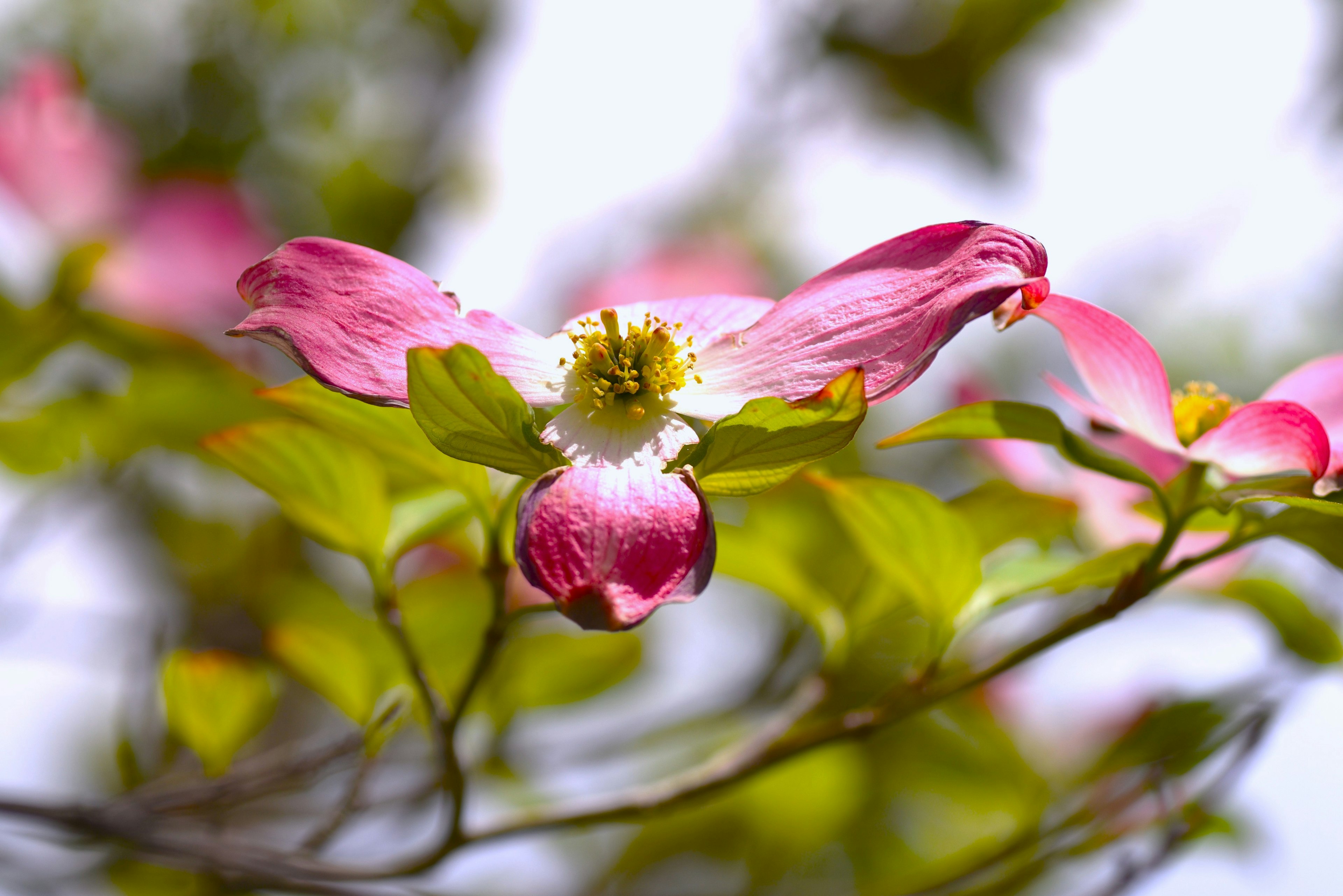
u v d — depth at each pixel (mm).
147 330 561
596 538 453
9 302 554
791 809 633
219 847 508
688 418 478
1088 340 495
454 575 554
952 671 561
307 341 466
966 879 533
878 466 641
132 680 549
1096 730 619
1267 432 488
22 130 572
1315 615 527
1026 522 520
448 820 500
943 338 461
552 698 560
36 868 529
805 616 529
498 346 480
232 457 496
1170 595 536
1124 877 522
